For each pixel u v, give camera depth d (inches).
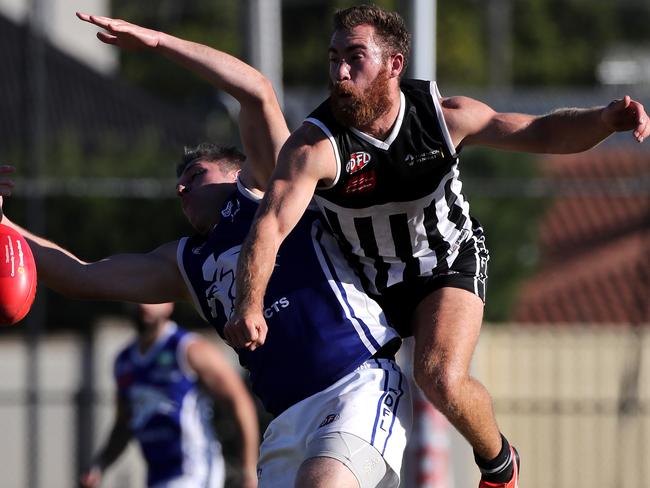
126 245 2016.5
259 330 530.0
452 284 617.0
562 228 2534.5
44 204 1990.7
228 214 642.2
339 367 592.7
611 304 2225.6
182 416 1147.3
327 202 590.9
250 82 640.4
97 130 2356.1
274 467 601.0
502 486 619.8
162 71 3900.1
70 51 2965.1
